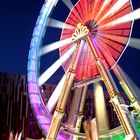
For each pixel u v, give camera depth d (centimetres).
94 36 4250
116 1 4203
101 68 3519
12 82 6538
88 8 4481
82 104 4406
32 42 4738
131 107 3622
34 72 4575
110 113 6756
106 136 4003
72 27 4619
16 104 6306
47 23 4841
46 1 4859
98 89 4416
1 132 5931
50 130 3328
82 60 4312
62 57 4688
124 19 4050
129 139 2828
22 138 5944
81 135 4084
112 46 4109
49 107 4481
